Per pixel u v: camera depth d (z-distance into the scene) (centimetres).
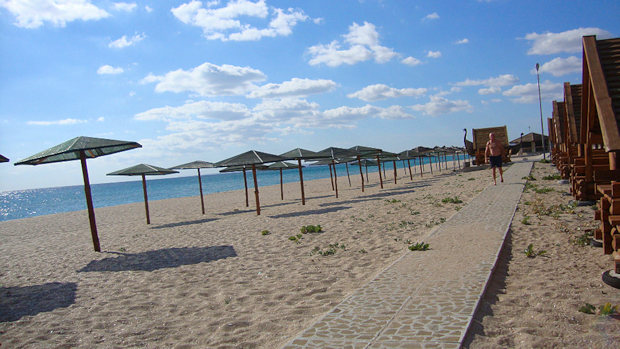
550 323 349
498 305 400
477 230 758
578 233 686
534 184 1480
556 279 468
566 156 1396
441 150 3666
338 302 465
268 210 1678
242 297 518
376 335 335
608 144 324
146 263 789
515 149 4900
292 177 8675
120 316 484
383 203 1448
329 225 1061
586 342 311
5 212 4847
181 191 5916
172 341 396
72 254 977
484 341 320
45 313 515
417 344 310
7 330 459
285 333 389
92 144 934
